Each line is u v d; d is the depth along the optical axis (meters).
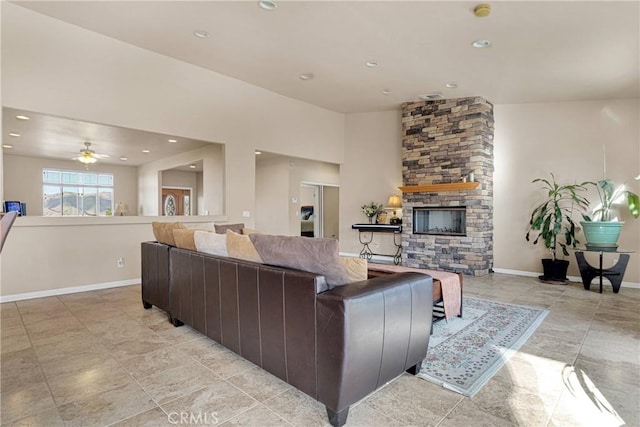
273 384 2.12
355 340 1.70
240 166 5.86
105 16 3.85
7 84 3.72
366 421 1.75
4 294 3.96
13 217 1.41
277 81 5.71
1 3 3.67
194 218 5.41
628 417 1.79
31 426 1.70
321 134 7.30
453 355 2.55
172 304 3.14
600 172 5.18
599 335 2.97
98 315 3.47
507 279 5.40
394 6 3.24
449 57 4.23
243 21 3.75
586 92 4.94
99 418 1.77
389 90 5.78
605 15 3.01
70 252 4.40
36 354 2.54
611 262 5.06
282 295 1.96
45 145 7.17
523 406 1.89
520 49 3.81
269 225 9.17
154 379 2.17
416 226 6.50
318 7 3.37
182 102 5.10
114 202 10.12
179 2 3.47
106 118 4.38
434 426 1.71
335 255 1.85
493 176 6.05
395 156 7.26
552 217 5.44
